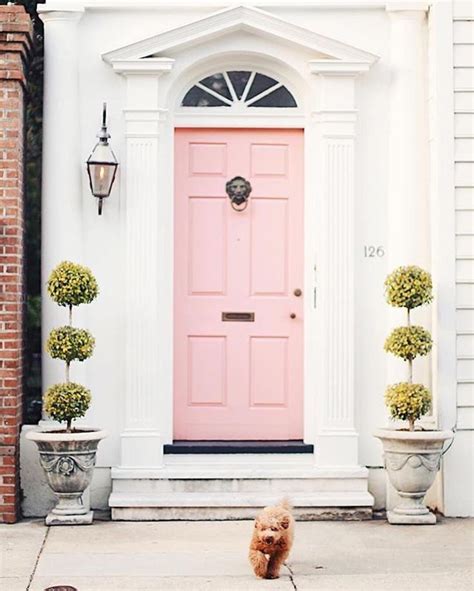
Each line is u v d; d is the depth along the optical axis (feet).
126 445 29.32
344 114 29.99
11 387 28.43
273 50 30.27
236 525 27.96
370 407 30.09
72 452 27.53
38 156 41.19
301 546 25.88
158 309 29.76
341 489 29.14
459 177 29.53
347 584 22.58
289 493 28.96
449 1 29.55
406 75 30.09
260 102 30.94
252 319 30.94
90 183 29.50
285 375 30.96
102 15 30.04
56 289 27.89
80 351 27.94
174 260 30.81
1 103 28.66
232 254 30.96
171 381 30.25
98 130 29.96
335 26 30.32
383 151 30.37
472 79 29.60
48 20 29.78
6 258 28.60
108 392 29.78
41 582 22.66
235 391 30.89
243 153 30.96
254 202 31.01
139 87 29.84
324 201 29.96
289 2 30.14
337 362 29.81
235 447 30.25
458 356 29.45
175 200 30.81
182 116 30.63
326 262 29.91
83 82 29.99
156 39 29.68
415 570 23.68
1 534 26.99
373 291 30.22
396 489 28.58
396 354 28.63
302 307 30.94
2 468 28.22
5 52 28.66
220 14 29.60
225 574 23.26
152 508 28.37
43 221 29.76
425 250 30.17
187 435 30.78
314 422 30.32
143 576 23.11
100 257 29.86
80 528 27.61
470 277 29.53
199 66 30.63
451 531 27.53
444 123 29.50
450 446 29.37
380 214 30.32
